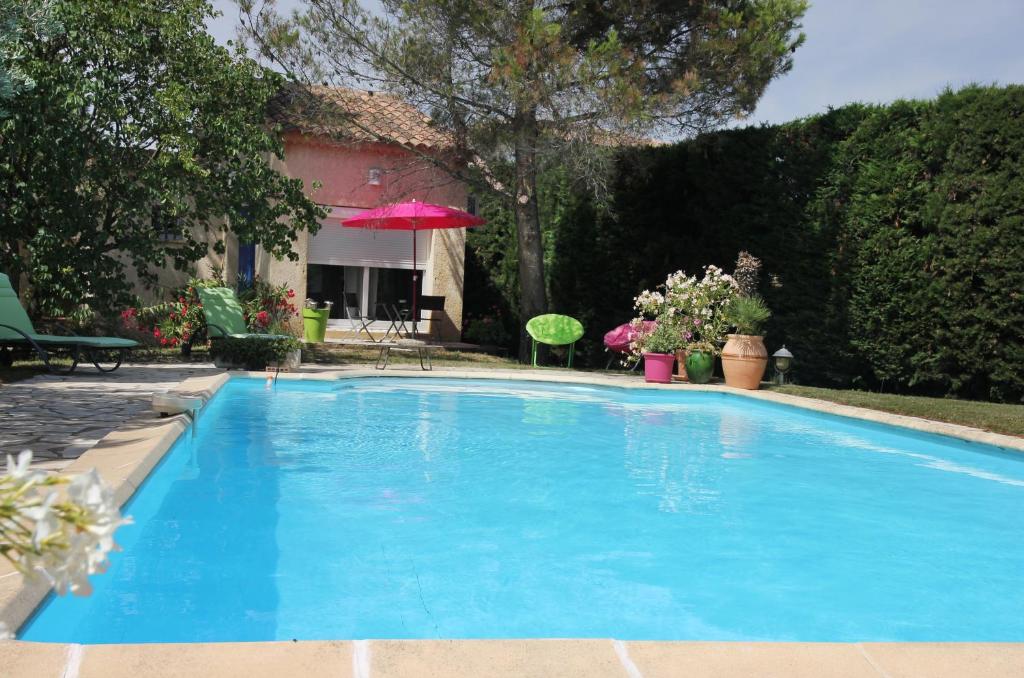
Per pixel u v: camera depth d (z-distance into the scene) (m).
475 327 16.97
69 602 2.69
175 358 11.90
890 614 3.20
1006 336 9.76
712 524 4.50
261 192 11.76
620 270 15.00
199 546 3.64
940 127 10.17
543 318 13.74
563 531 4.22
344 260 16.23
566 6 12.64
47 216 10.30
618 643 2.09
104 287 10.75
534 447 6.66
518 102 11.48
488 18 11.64
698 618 3.07
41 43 10.32
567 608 3.11
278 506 4.43
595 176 12.59
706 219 13.38
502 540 4.00
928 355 10.42
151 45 11.03
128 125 10.41
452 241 16.75
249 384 9.84
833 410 8.70
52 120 9.80
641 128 11.75
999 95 9.62
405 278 16.81
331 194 15.88
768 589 3.44
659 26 12.66
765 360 10.79
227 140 11.29
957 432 7.23
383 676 1.84
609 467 5.96
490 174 14.10
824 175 11.53
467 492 5.00
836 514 4.82
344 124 13.84
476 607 3.07
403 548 3.79
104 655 1.87
